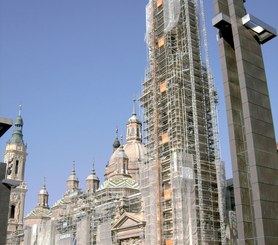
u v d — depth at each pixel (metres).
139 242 75.12
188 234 61.78
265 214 27.06
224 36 32.84
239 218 28.16
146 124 79.81
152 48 80.94
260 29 32.06
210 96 73.50
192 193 64.81
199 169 66.00
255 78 31.11
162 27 81.25
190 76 73.31
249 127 29.25
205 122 72.62
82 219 95.56
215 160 68.69
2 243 38.31
